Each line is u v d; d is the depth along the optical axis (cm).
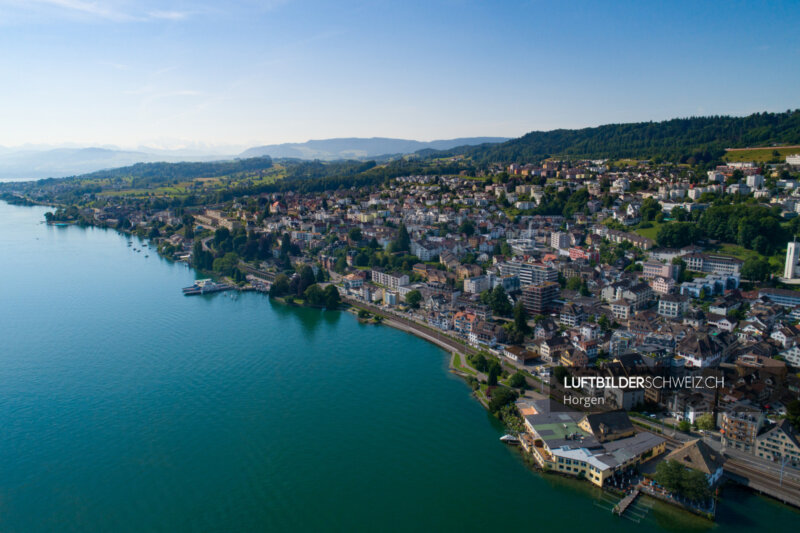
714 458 17925
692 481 16762
